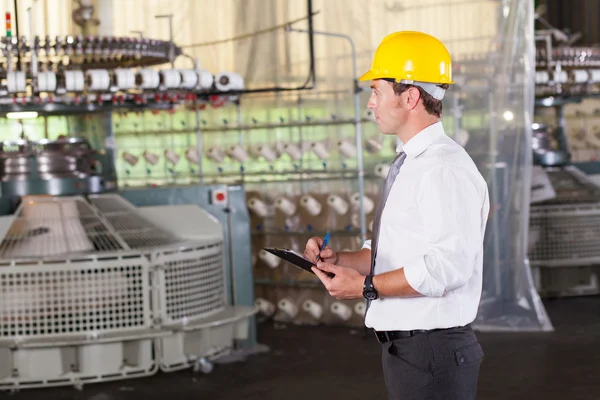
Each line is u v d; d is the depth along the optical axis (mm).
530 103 6996
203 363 5895
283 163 7980
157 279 5691
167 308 5781
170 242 6043
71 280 5504
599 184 9031
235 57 8352
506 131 7070
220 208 6520
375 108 2572
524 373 5727
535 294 7066
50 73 5871
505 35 7043
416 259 2361
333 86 7734
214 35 8461
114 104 6289
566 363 5957
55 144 6422
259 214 7863
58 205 6102
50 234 5754
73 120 7055
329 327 7418
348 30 7684
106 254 5543
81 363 5598
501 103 7070
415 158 2484
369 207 7309
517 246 7082
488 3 7102
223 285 6371
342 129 7625
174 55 6695
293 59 8023
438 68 2502
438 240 2355
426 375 2488
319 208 7500
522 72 7008
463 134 7176
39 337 5520
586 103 10359
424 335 2488
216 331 6219
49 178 6266
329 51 7762
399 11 7496
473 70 7168
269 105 8102
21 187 6215
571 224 8531
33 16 7344
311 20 7711
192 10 8500
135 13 8234
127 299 5641
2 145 6359
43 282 5465
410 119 2521
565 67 9023
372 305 2582
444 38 7297
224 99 7055
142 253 5629
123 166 8461
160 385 5586
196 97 6840
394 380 2547
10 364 5527
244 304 6570
